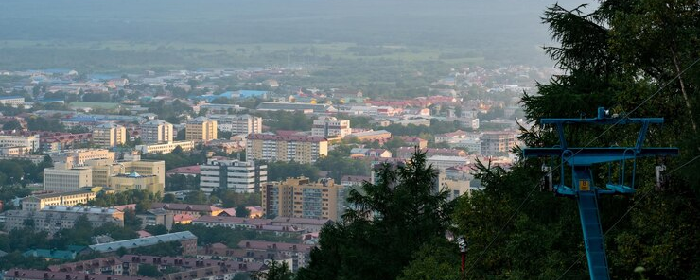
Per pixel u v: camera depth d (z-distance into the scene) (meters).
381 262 110.00
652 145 85.62
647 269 79.56
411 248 111.25
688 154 77.31
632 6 95.19
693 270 78.25
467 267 92.06
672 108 84.88
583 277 83.44
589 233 61.59
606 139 89.69
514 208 92.75
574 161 62.97
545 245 86.50
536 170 93.62
